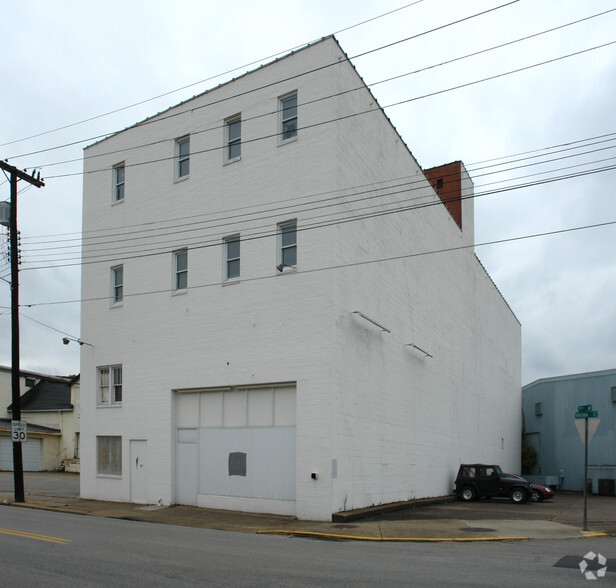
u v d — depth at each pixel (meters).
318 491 16.94
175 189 22.02
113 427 22.23
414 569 9.98
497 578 9.31
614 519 19.78
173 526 15.90
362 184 20.28
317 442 17.17
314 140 18.81
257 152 20.02
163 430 20.66
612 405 42.41
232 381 19.19
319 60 19.09
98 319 23.50
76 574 8.99
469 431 33.31
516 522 17.58
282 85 19.83
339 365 17.73
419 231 26.42
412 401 24.00
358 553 11.73
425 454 25.14
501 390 44.94
